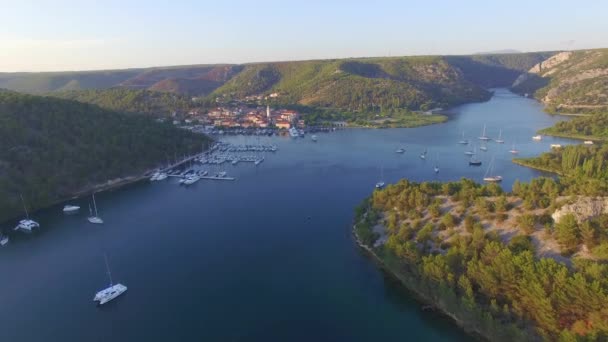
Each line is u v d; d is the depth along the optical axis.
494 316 104.31
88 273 152.88
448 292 112.69
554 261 103.62
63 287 143.62
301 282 142.12
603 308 89.38
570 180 160.38
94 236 186.12
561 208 126.06
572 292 93.94
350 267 149.25
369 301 129.50
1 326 122.94
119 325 122.12
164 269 154.12
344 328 118.12
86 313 128.38
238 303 131.38
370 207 181.75
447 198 159.75
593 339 86.25
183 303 132.12
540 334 95.38
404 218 157.88
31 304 133.88
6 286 145.00
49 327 121.94
